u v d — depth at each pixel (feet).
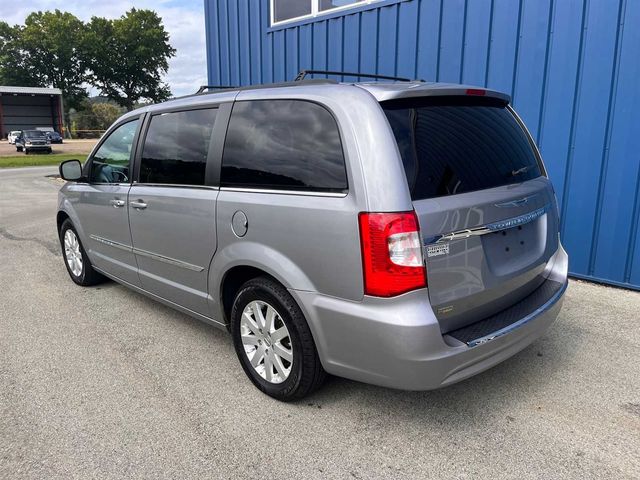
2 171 74.59
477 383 10.40
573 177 16.26
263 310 9.78
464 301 8.29
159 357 11.82
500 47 17.43
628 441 8.54
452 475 7.79
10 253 21.85
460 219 8.07
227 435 8.84
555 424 9.02
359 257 7.85
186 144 11.20
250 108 9.90
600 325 13.10
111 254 14.39
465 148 8.75
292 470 7.97
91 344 12.54
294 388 9.31
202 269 10.83
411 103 8.44
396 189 7.63
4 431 9.01
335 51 23.31
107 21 263.90
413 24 19.94
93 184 14.69
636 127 14.74
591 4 15.14
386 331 7.69
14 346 12.46
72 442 8.70
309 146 8.72
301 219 8.55
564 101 16.11
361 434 8.82
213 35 30.83
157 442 8.68
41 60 258.57
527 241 9.57
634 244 15.25
